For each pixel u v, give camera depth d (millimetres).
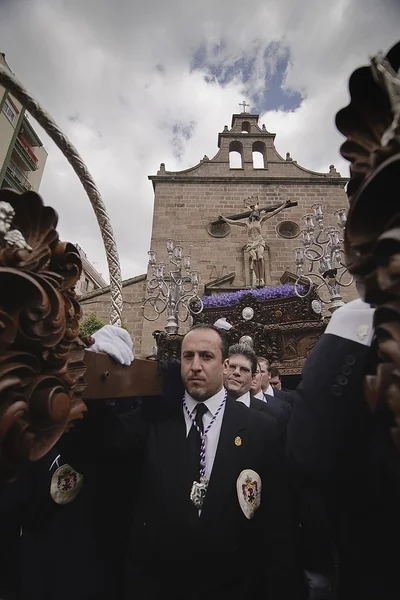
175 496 1579
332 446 979
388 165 640
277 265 15289
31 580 1614
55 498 1657
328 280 6223
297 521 1643
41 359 776
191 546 1483
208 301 7824
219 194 17047
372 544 1021
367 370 952
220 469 1646
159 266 8633
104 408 1570
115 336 1272
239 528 1540
